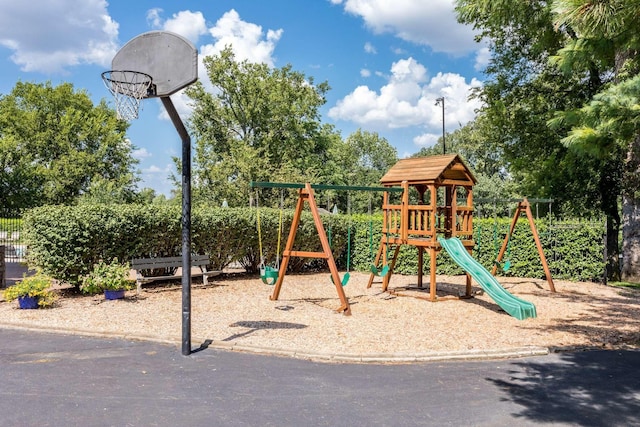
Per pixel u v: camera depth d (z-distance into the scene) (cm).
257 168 2927
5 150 3781
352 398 468
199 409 435
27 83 4916
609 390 498
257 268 1413
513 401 465
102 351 613
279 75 4091
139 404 445
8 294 858
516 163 1873
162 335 677
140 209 1104
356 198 5072
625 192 1488
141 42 616
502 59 1866
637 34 591
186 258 600
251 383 505
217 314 844
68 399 453
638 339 710
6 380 502
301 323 782
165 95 588
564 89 1772
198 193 3031
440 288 1200
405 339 685
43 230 964
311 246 1470
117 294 954
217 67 3816
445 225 1123
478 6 1206
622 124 597
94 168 4547
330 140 4884
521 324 806
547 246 1388
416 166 1080
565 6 533
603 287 1270
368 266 1524
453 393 485
